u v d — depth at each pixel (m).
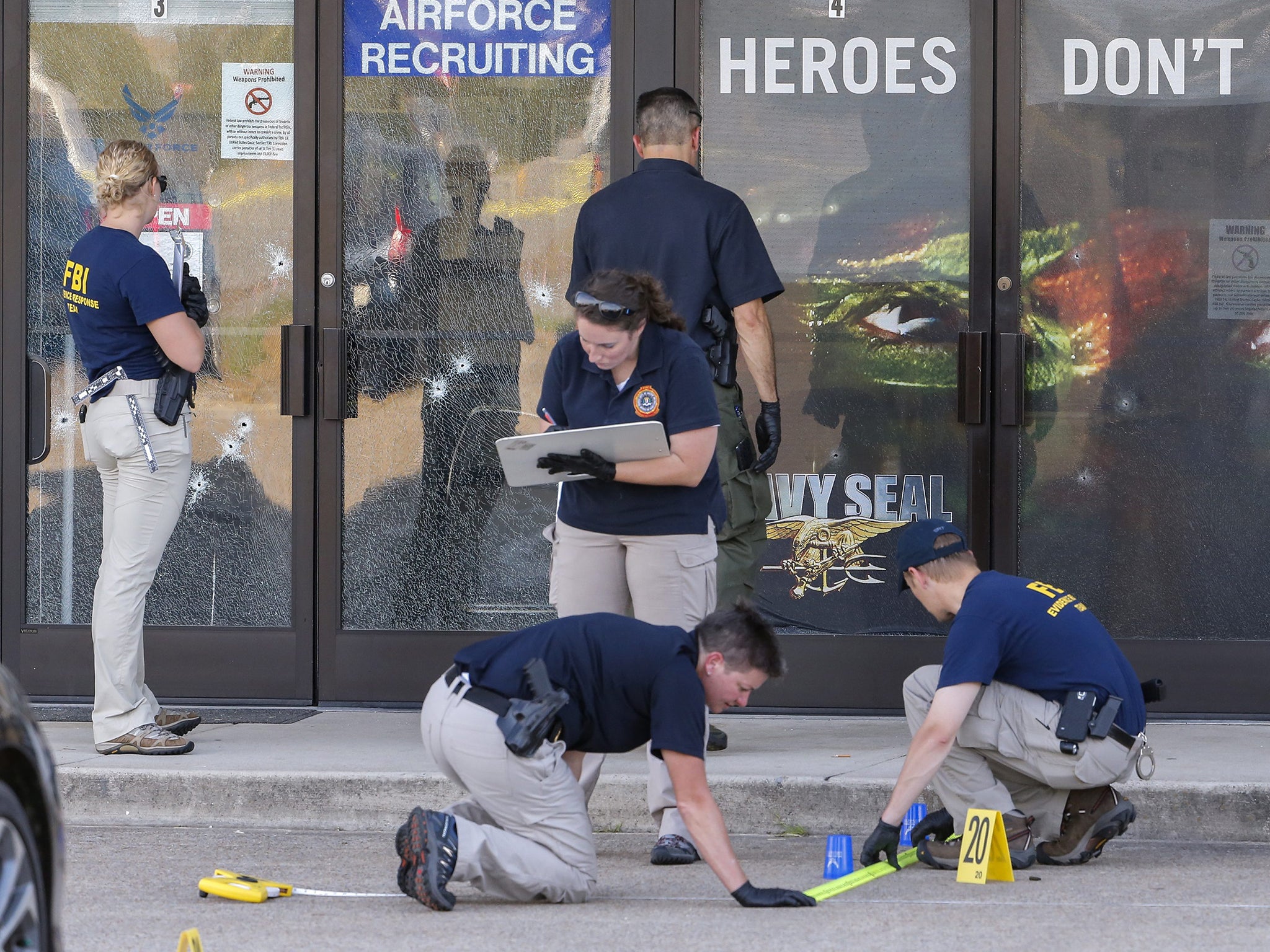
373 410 20.50
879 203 20.08
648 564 14.78
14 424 20.59
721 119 20.17
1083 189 19.98
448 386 20.47
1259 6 19.81
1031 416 20.05
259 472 20.59
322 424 20.47
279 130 20.53
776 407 17.48
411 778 16.50
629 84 20.20
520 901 13.30
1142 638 19.91
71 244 20.72
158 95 20.61
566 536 15.16
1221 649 19.81
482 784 12.79
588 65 20.33
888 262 20.08
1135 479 19.98
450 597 20.48
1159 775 16.31
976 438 20.02
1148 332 19.98
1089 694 14.07
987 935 12.12
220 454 20.59
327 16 20.38
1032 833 14.99
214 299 20.59
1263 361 19.92
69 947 11.90
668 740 12.34
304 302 20.47
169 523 17.86
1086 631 14.30
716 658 12.45
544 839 13.01
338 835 16.20
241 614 20.61
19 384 20.59
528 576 20.45
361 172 20.52
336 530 20.44
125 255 17.42
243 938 12.09
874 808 16.14
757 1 20.08
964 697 13.74
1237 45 19.86
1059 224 20.00
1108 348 19.98
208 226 20.59
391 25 20.41
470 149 20.42
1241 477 19.97
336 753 17.61
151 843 15.75
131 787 16.72
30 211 20.73
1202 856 15.19
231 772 16.67
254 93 20.53
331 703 20.44
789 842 15.88
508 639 13.09
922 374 20.08
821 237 20.14
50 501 20.72
